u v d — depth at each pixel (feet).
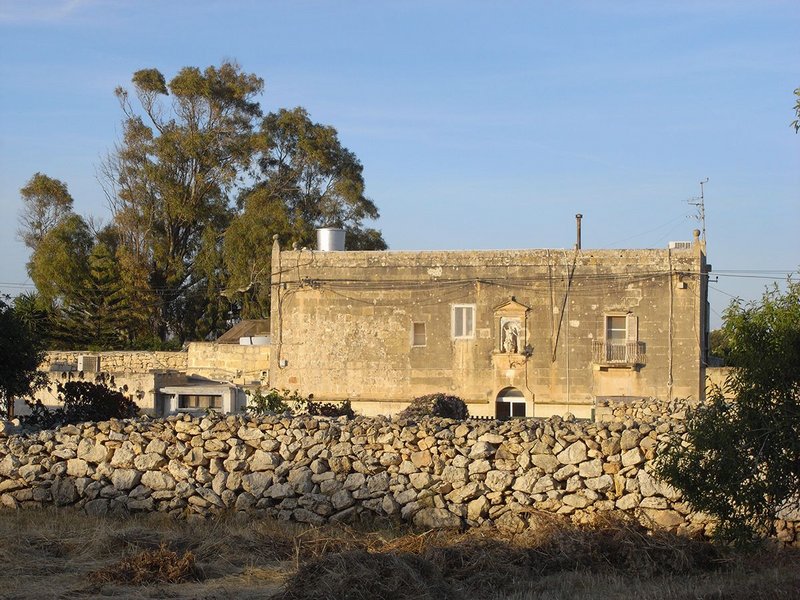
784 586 43.60
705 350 160.66
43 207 257.14
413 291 161.58
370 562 43.52
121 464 61.82
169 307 240.73
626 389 155.02
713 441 40.78
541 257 158.20
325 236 172.04
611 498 56.29
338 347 163.32
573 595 43.45
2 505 62.28
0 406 98.27
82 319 226.17
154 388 141.69
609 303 155.94
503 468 58.03
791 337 40.27
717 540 47.85
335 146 247.09
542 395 157.28
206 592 43.57
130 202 237.25
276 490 59.88
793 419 39.58
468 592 44.50
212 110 240.32
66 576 45.85
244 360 181.37
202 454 61.16
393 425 59.98
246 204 234.38
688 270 153.99
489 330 159.33
